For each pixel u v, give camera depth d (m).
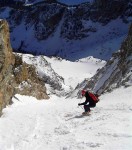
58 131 16.95
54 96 58.03
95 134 14.79
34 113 25.28
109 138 13.76
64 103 36.28
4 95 27.95
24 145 14.97
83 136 14.76
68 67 114.75
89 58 128.12
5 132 18.47
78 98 45.09
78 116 20.95
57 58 123.50
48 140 15.18
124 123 16.31
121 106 22.23
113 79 38.09
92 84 45.88
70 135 15.42
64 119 20.73
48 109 27.95
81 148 12.80
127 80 34.25
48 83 64.38
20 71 42.28
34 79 47.62
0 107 24.50
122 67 38.44
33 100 40.19
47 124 19.61
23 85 41.47
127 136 13.78
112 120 17.41
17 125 20.22
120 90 32.53
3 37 26.30
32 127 19.14
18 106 31.50
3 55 25.27
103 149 12.23
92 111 21.77
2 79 25.78
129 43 42.19
